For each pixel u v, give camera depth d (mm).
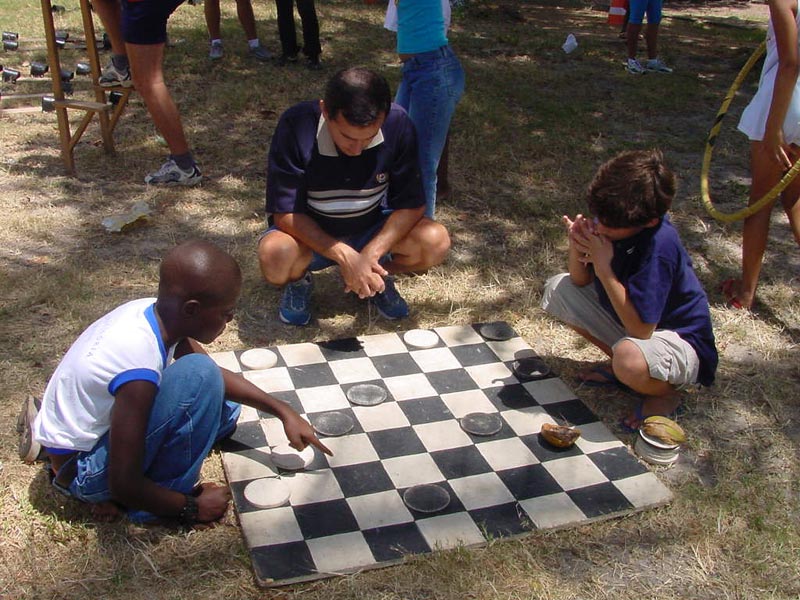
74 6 10133
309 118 3320
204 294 2293
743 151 6227
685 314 3020
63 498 2604
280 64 7770
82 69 7172
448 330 3664
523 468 2822
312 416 3018
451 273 4184
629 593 2369
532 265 4297
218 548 2461
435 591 2328
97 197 4781
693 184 5492
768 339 3730
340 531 2502
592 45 9852
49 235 4301
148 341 2281
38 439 2383
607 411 3215
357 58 8312
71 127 5883
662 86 7980
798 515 2705
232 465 2756
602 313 3238
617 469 2836
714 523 2637
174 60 7668
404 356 3453
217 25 7672
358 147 3164
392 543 2469
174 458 2406
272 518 2535
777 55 3553
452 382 3293
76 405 2303
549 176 5484
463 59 8648
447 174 5035
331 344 3504
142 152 5465
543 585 2371
